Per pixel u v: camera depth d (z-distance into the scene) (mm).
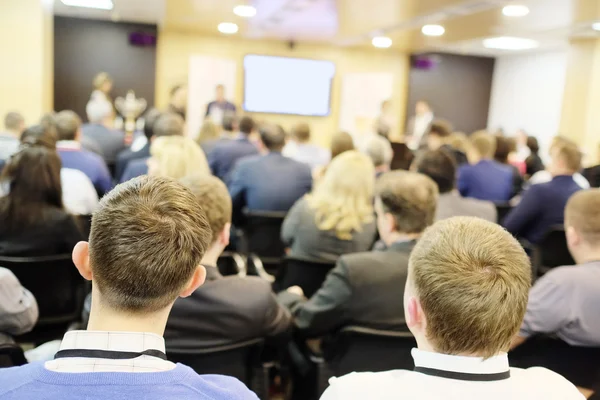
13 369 754
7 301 1649
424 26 7395
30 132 2996
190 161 2924
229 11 7082
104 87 7273
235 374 1643
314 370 2039
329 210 2588
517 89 11055
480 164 4379
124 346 753
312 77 10523
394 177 1891
